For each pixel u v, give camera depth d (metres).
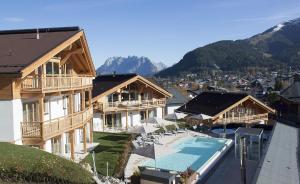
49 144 28.31
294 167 17.72
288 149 22.09
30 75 24.22
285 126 31.89
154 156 25.58
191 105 62.97
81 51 31.41
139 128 37.06
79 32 29.19
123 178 24.44
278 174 16.44
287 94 65.69
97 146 33.31
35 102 26.27
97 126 47.19
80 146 32.78
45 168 17.36
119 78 52.59
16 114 23.11
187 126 51.22
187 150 37.59
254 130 33.06
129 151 31.62
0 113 22.89
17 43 27.33
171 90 69.50
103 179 21.53
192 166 31.77
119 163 27.17
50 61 29.00
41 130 23.31
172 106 66.19
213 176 27.03
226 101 57.44
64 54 30.95
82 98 33.81
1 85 22.84
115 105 49.47
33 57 23.75
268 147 22.55
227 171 28.33
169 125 46.62
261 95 105.56
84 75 34.66
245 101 57.94
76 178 18.05
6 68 22.42
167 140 41.12
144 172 22.56
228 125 50.97
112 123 50.53
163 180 21.69
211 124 52.09
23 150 18.83
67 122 26.91
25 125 23.41
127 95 52.53
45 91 24.33
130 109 51.09
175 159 34.19
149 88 55.41
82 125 30.02
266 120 60.34
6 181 15.88
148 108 54.00
